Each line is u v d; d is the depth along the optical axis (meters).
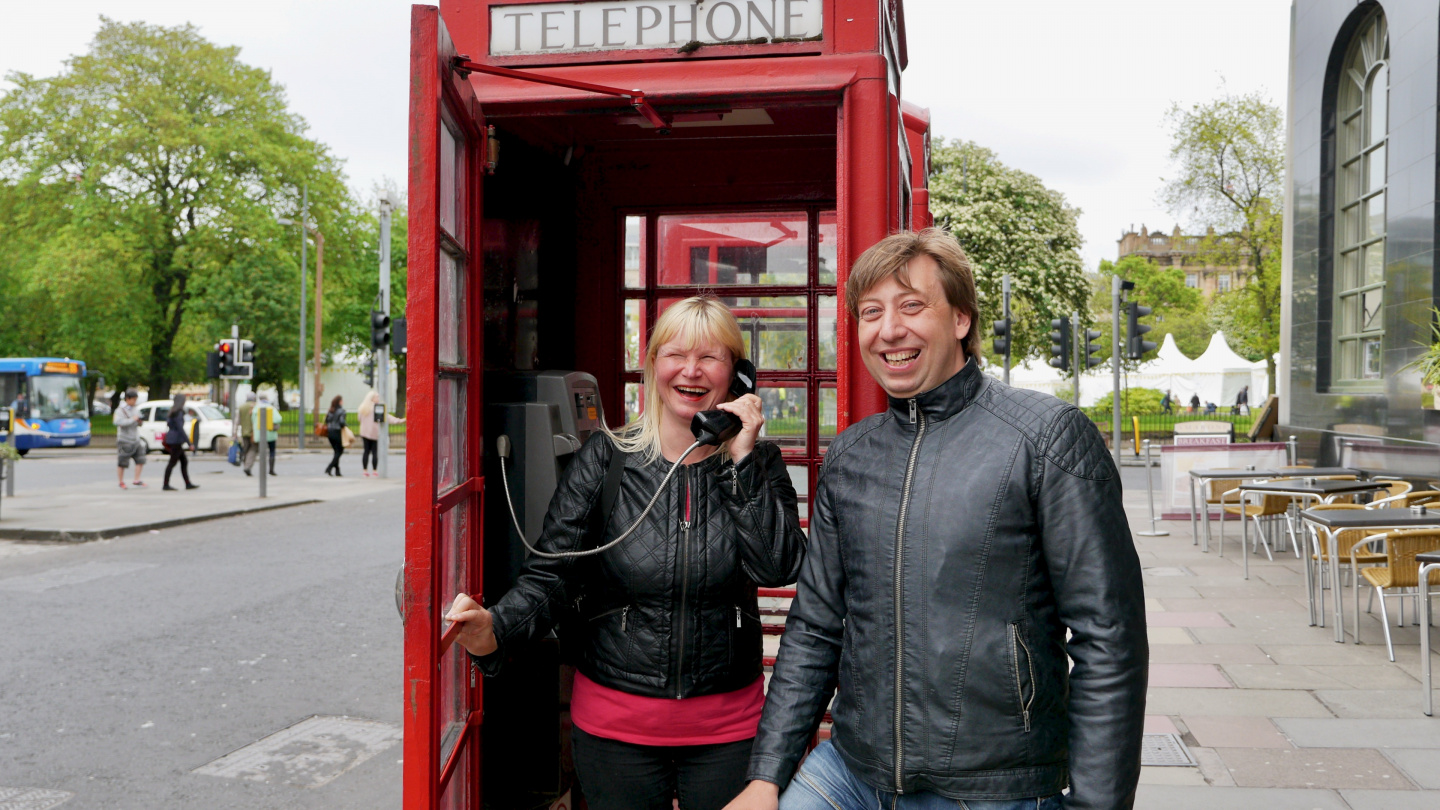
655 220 3.76
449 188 2.23
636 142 3.65
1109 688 1.57
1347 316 11.52
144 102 32.75
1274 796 3.72
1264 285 26.39
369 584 8.28
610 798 2.18
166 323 35.91
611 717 2.15
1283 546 9.62
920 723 1.66
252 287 33.47
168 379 37.47
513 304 3.06
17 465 22.73
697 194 3.71
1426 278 9.16
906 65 4.34
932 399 1.75
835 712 1.82
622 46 2.69
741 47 2.67
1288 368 12.99
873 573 1.72
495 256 2.89
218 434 27.30
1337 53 11.45
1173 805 3.65
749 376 2.20
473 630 2.04
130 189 33.66
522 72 2.27
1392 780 3.86
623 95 2.56
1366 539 5.73
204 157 33.19
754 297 3.75
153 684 5.46
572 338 3.71
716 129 3.47
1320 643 6.00
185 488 16.28
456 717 2.42
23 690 5.35
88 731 4.70
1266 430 14.45
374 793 3.98
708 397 2.20
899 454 1.76
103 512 12.70
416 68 1.93
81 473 20.38
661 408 2.24
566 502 2.22
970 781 1.63
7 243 33.91
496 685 2.77
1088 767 1.56
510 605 2.12
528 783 2.79
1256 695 4.98
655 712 2.12
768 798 1.84
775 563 2.11
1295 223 12.74
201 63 33.91
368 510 13.59
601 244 3.76
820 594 1.91
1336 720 4.58
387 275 19.19
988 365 27.50
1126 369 14.12
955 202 29.52
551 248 3.46
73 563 9.38
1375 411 10.20
